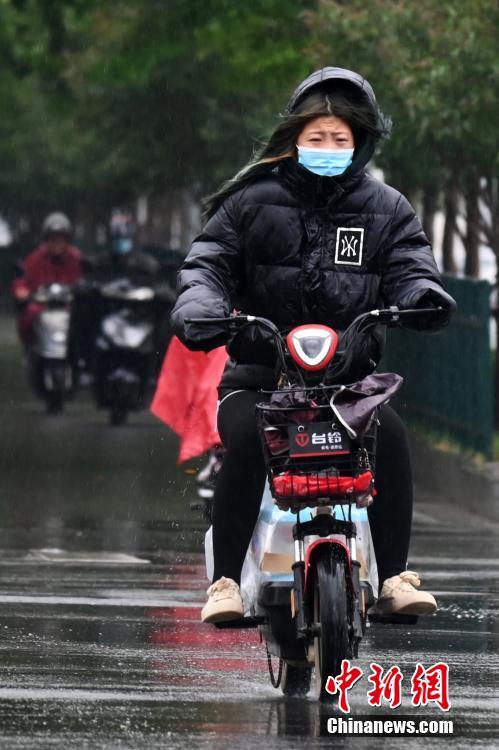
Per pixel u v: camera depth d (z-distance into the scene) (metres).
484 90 42.91
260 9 58.44
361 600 17.19
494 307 65.50
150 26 63.31
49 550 32.19
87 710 17.30
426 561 31.27
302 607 17.02
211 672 19.89
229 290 18.52
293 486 16.95
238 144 75.81
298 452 16.94
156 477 45.50
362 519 17.70
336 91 18.23
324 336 17.25
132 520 37.16
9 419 61.97
